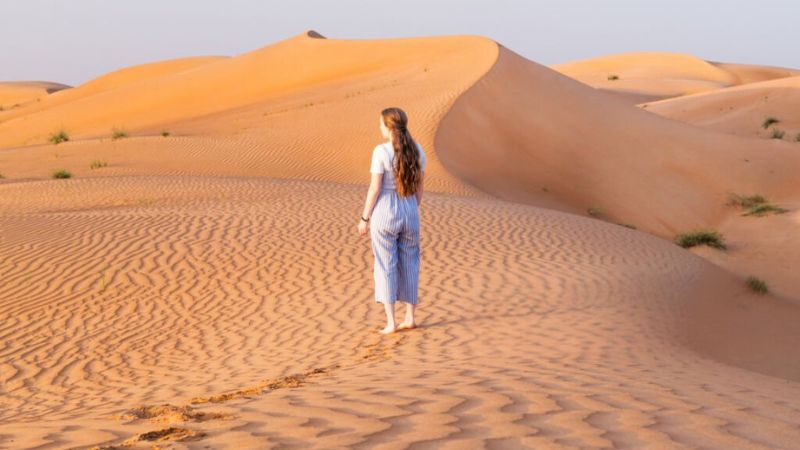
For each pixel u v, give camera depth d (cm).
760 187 3578
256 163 3203
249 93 6388
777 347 1062
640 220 3219
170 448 370
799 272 2266
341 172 3084
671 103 7475
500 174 3241
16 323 1012
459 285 1086
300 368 728
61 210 1958
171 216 1568
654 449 370
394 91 4338
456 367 647
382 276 841
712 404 486
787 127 5938
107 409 595
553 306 974
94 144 3681
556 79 4688
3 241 1350
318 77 6300
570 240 1431
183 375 782
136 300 1086
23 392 784
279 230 1434
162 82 7325
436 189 2642
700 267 1394
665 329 945
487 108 3766
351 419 428
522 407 457
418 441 378
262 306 1038
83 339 952
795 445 389
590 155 3628
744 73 13650
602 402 475
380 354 758
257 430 406
